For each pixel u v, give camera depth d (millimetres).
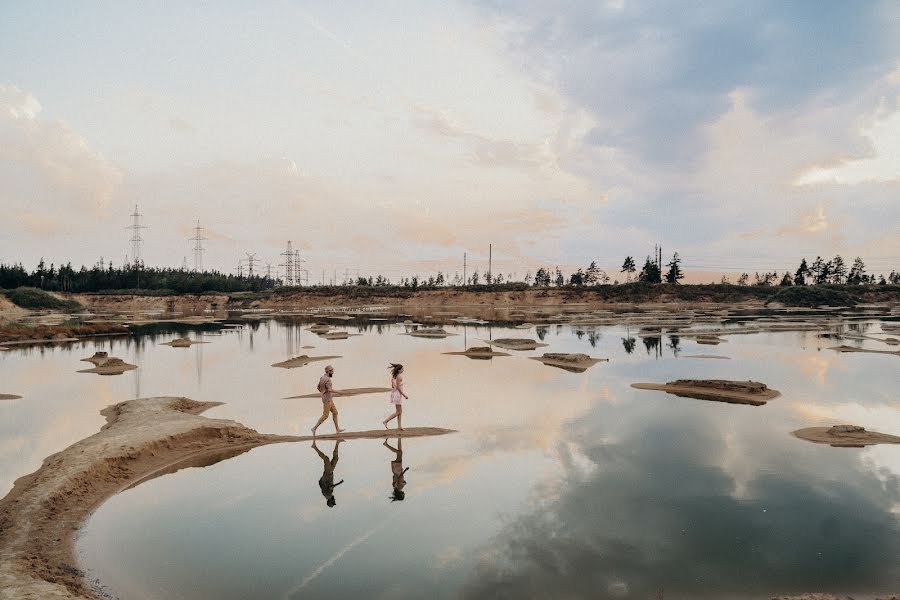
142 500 10789
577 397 20609
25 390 23281
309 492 11125
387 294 135250
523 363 30516
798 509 10078
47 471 11828
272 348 39656
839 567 7922
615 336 46375
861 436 14906
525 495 10844
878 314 79062
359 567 8008
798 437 14906
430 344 41688
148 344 43094
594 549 8516
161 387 23750
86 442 13484
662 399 20188
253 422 17094
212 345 42000
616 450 13766
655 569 7855
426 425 16406
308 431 15930
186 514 10070
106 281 149375
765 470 12258
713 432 15492
